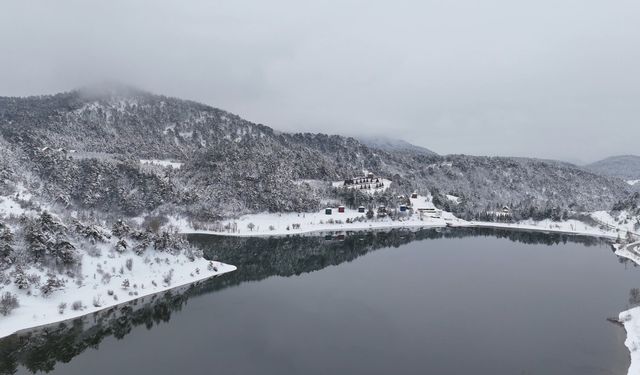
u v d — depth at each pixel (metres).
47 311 68.75
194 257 105.50
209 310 80.62
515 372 56.00
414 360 59.34
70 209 160.75
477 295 93.19
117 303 77.25
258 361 58.69
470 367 57.34
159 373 54.81
